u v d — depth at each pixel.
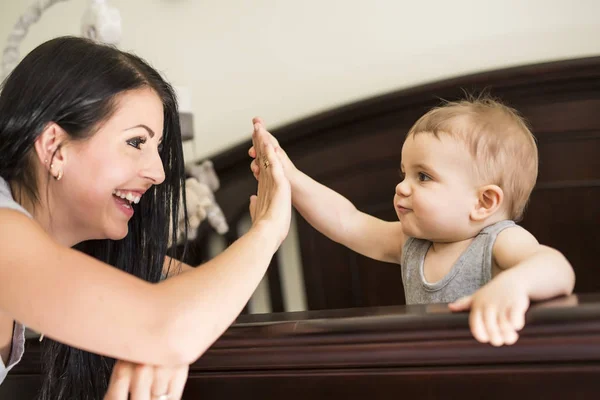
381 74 1.62
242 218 1.67
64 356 0.92
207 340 0.62
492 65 1.53
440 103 1.47
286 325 0.64
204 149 1.79
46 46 0.83
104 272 0.63
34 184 0.81
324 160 1.59
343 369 0.62
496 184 0.88
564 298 0.61
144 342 0.61
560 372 0.54
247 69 1.74
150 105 0.83
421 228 0.91
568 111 1.41
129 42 1.85
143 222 0.99
